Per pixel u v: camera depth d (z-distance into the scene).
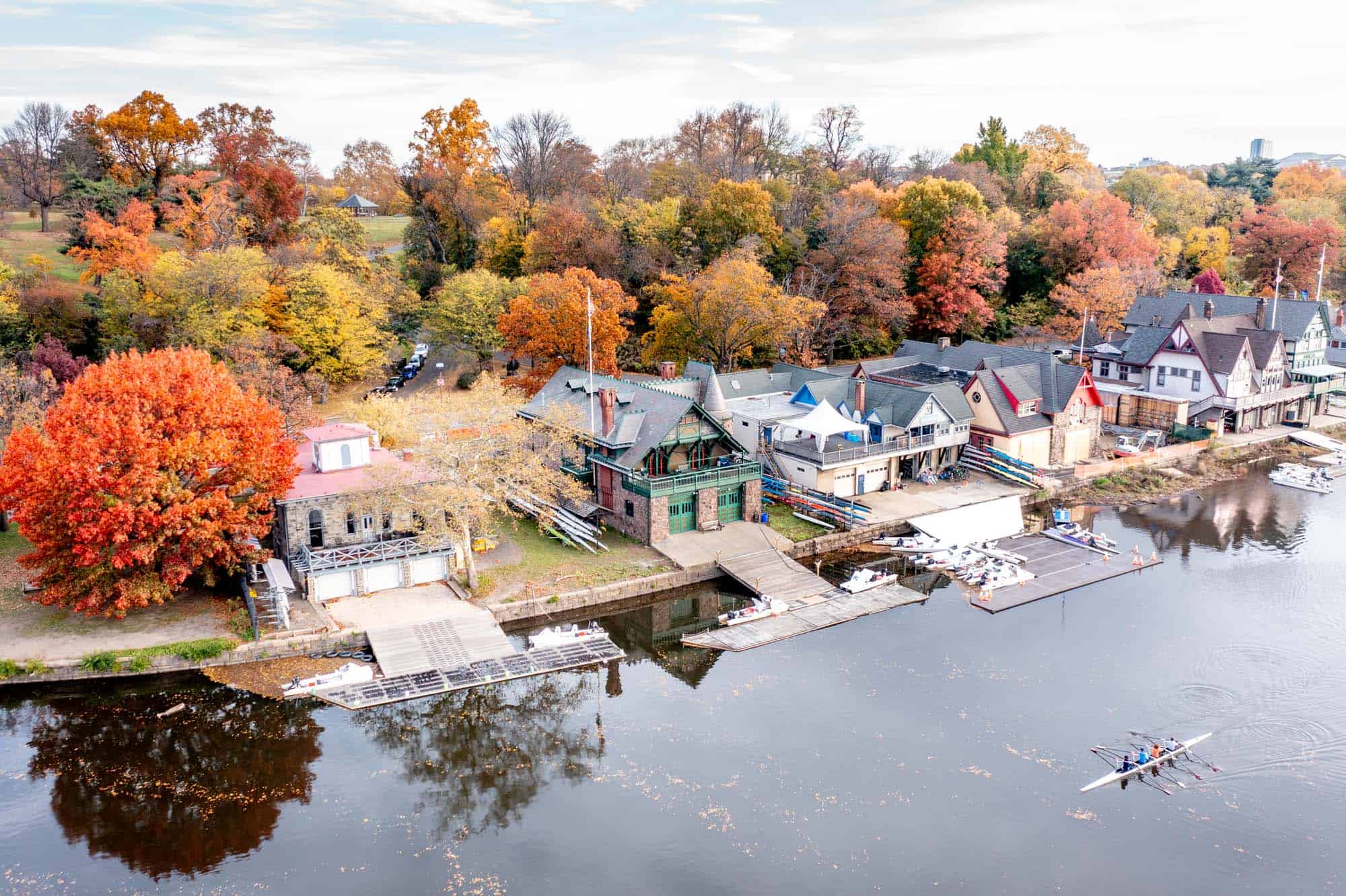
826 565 63.22
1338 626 53.88
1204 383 91.75
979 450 79.56
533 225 126.50
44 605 51.88
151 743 42.44
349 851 35.69
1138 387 97.69
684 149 150.00
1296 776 40.09
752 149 145.50
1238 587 59.59
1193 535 69.00
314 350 90.56
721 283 93.31
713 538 63.88
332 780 40.00
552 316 88.12
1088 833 36.66
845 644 52.19
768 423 74.31
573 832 36.72
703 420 63.97
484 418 56.38
